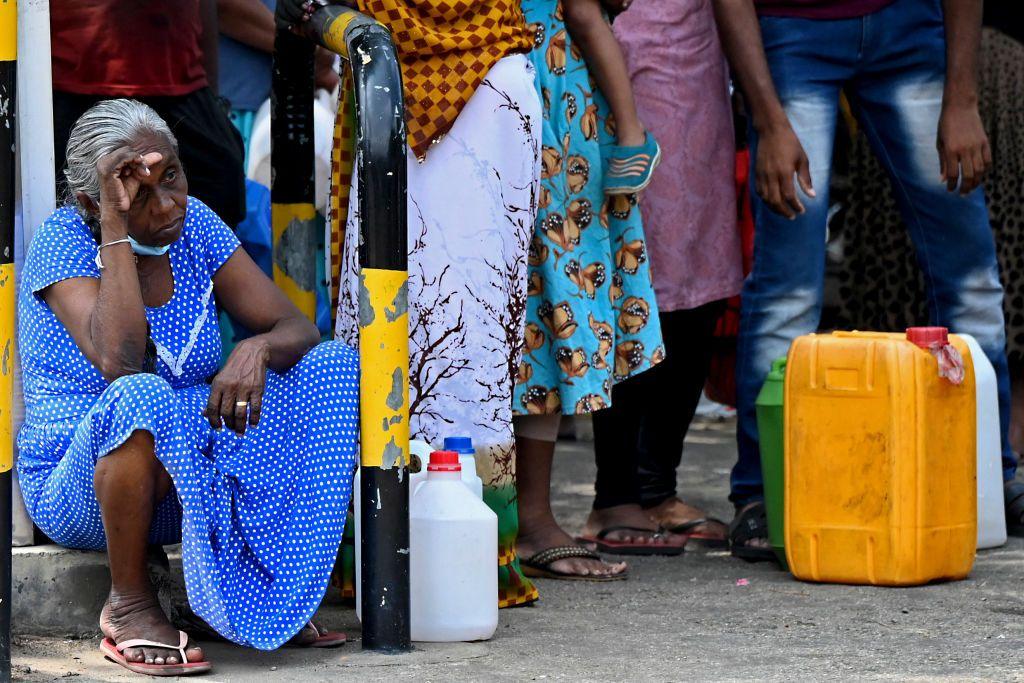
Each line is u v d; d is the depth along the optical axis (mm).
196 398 8812
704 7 12742
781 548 11836
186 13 11375
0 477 7641
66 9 10820
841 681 8000
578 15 11070
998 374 13305
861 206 17094
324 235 14250
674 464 13398
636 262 11602
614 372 11578
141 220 8508
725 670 8281
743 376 12844
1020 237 16984
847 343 11148
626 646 8969
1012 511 13414
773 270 12656
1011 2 16797
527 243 10289
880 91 12945
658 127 12492
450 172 9953
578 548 11430
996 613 10062
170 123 11273
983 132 12680
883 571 11039
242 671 8227
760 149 12430
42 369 8672
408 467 8633
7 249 7598
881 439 11000
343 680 7961
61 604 9102
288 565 8445
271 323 9164
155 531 8773
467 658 8578
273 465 8570
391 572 8625
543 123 10984
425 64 9891
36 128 9445
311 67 10547
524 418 11266
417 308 9953
